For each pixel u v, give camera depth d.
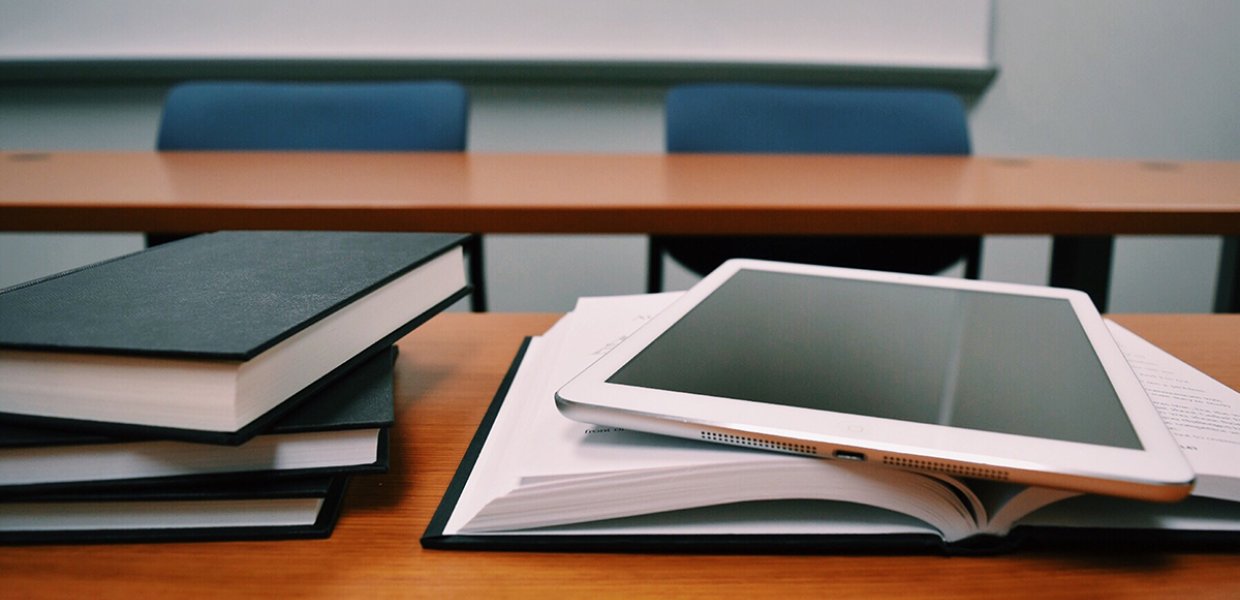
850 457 0.25
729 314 0.35
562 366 0.35
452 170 1.00
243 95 1.30
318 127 1.29
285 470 0.27
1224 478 0.26
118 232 0.75
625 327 0.39
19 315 0.28
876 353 0.31
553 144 1.96
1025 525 0.27
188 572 0.26
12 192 0.81
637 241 2.07
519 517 0.27
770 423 0.25
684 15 1.83
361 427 0.27
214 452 0.27
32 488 0.26
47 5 1.79
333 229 0.75
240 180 0.90
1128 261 2.10
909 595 0.24
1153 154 2.00
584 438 0.28
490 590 0.25
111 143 1.92
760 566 0.26
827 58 1.86
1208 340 0.47
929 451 0.24
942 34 1.85
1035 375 0.29
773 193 0.84
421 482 0.31
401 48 1.84
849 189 0.87
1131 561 0.26
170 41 1.83
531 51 1.85
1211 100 1.97
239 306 0.29
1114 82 1.94
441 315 0.54
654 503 0.26
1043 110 1.95
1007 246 2.10
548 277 2.09
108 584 0.25
